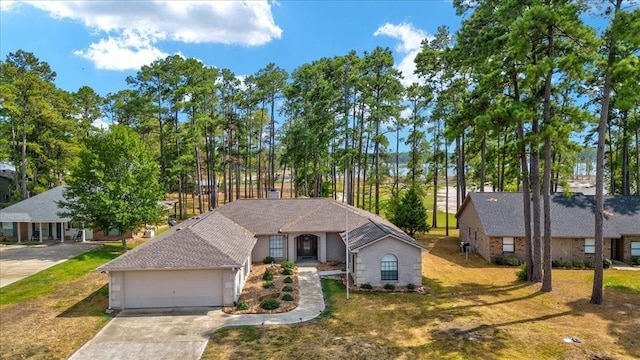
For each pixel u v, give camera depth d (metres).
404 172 51.34
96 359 13.88
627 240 28.47
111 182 29.12
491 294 21.12
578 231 28.08
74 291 21.61
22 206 36.53
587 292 21.33
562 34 19.25
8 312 18.58
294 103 47.00
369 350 14.36
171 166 46.81
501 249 28.73
